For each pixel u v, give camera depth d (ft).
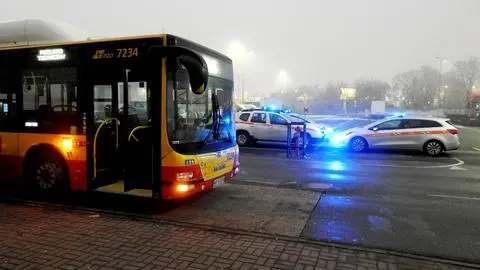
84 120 25.14
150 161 23.63
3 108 27.78
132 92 24.06
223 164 26.27
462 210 25.80
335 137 60.03
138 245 18.38
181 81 23.48
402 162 47.85
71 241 18.83
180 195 22.61
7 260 16.52
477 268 16.63
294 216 23.73
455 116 182.09
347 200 27.94
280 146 64.34
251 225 21.76
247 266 16.21
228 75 28.12
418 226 22.31
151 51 22.93
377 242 19.63
